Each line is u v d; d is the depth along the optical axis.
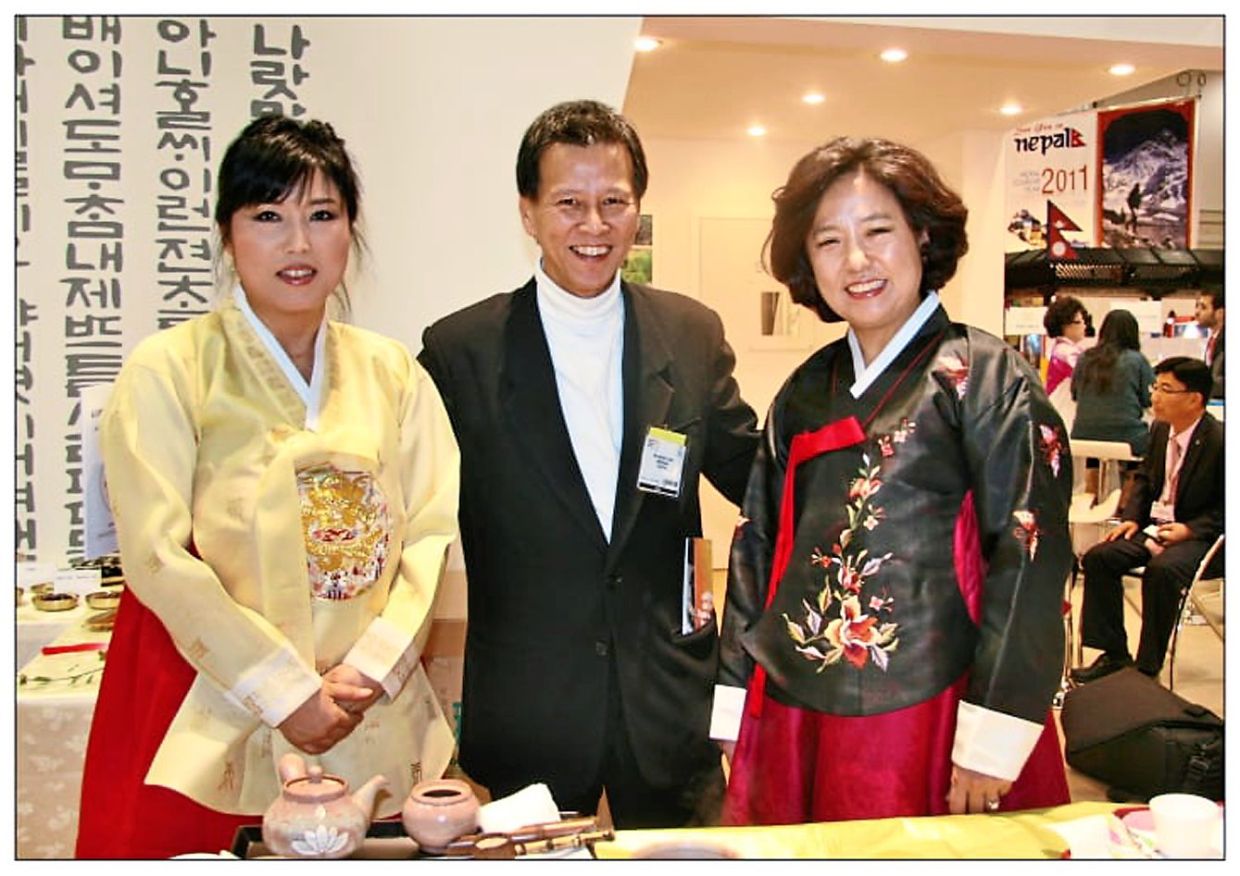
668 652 1.73
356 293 2.61
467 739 1.75
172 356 1.44
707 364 1.83
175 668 1.46
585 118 1.64
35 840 1.86
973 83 4.11
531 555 1.68
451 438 1.64
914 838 1.23
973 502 1.41
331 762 1.50
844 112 4.83
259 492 1.42
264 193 1.41
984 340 1.46
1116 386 4.89
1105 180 5.36
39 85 2.45
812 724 1.46
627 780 1.71
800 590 1.48
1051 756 1.46
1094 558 3.89
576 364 1.74
